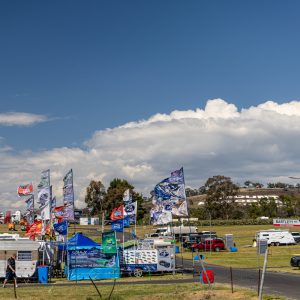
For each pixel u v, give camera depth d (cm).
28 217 4356
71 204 3541
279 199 15850
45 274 3228
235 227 10612
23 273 3266
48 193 3831
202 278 2767
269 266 4169
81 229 10325
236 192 12712
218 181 12712
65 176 3578
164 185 3672
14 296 2417
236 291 2416
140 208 12656
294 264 3903
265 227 10525
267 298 2195
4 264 3266
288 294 2380
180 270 3762
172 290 2556
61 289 2752
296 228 9919
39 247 3403
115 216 3978
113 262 3444
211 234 7225
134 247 3766
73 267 3394
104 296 2361
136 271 3512
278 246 6831
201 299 2242
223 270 3853
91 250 3438
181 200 3641
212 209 12656
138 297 2348
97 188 13862
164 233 7319
